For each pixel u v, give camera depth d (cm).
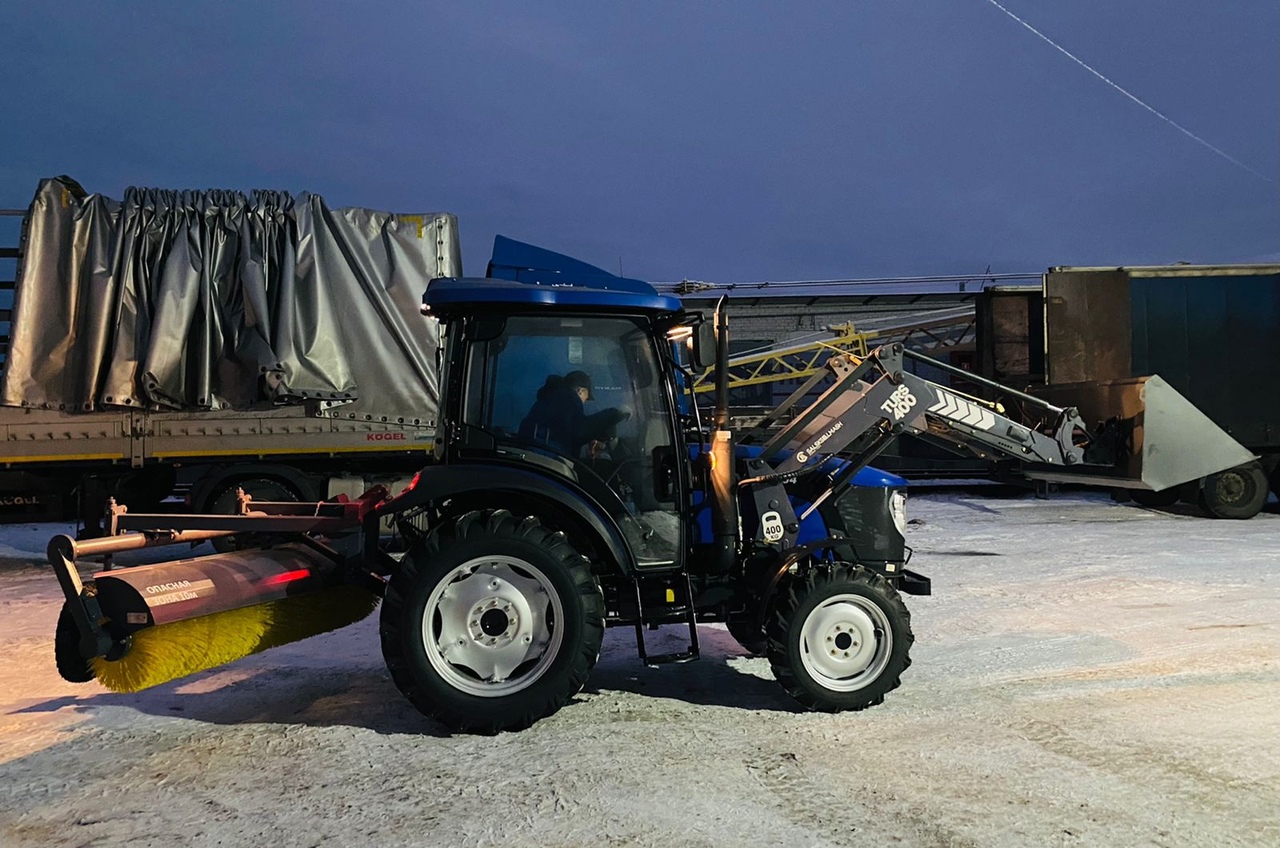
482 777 311
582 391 387
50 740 354
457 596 359
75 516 814
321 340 781
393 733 358
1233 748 331
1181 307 1099
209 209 773
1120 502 1201
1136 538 875
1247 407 1089
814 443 415
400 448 805
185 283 759
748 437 502
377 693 415
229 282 776
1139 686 409
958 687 410
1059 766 316
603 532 370
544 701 353
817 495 429
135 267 761
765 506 401
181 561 371
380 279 799
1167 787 297
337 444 796
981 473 1298
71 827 276
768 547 405
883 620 377
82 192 766
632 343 390
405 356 805
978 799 289
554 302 370
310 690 420
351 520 400
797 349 1462
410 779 310
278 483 805
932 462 1304
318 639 523
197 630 348
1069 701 389
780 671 372
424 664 348
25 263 740
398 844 262
